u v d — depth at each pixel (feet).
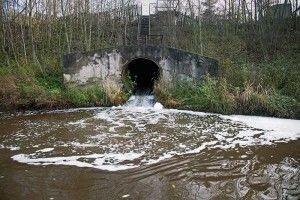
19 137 33.68
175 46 76.54
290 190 21.59
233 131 35.01
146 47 49.01
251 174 24.16
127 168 25.57
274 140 31.89
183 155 28.19
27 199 20.74
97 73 50.26
